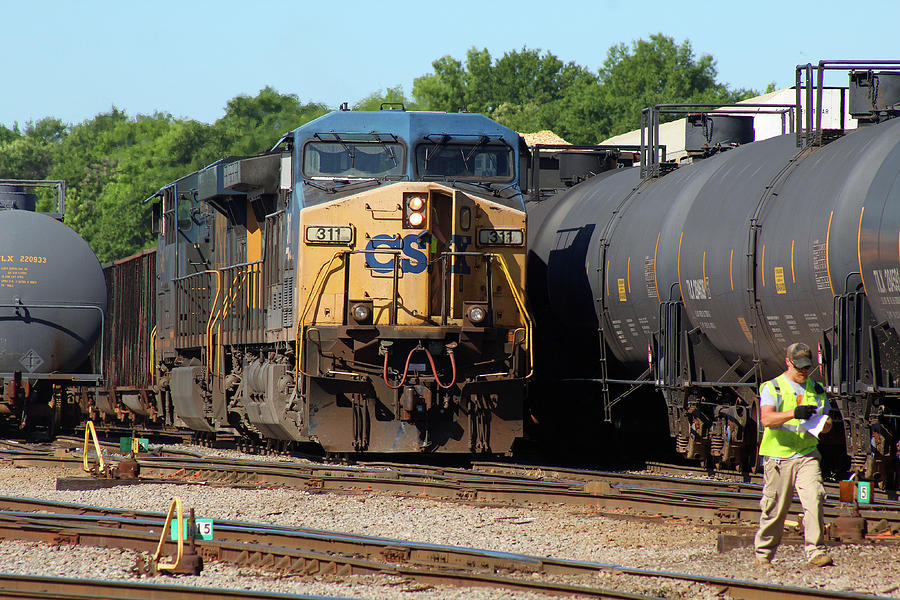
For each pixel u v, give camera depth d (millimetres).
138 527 41406
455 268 63375
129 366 107250
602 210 71688
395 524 44062
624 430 71000
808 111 55812
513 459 74188
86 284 83375
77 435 94688
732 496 48156
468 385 63469
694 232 58281
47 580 31672
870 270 45094
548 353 77750
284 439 68938
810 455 35469
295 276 64312
